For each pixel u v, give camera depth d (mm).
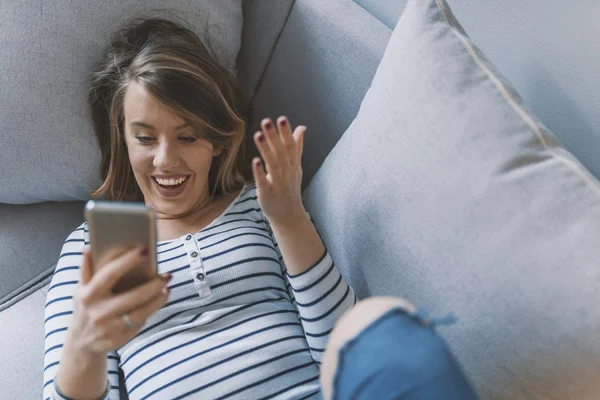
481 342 785
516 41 985
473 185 818
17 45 1072
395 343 558
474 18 1026
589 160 965
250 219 1114
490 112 838
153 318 986
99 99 1106
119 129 1091
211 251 1026
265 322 998
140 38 1085
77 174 1159
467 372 803
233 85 1154
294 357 973
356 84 1152
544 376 738
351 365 562
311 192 1099
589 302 712
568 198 763
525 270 758
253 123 1318
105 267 680
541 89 984
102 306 691
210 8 1176
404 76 920
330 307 945
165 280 719
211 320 990
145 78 981
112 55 1081
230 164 1115
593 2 871
